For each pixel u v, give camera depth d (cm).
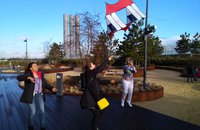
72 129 585
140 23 2794
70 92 1192
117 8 1179
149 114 743
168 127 596
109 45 1652
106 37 1612
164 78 2173
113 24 1191
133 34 2800
